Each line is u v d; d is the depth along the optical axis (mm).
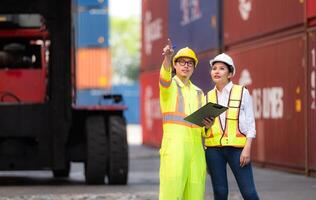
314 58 14742
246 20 18062
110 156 13891
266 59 17047
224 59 8430
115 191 12961
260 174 15906
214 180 8523
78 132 14281
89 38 26312
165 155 7926
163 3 25828
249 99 8453
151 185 14086
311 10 14766
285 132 16156
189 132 7969
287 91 16000
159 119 26578
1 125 13656
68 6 13852
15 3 13789
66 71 13789
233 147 8422
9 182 15172
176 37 24031
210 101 8477
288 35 15922
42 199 11836
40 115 13758
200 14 21219
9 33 14570
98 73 26328
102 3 26344
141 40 30078
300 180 14609
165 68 7816
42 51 14422
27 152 13875
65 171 16406
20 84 14258
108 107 14094
